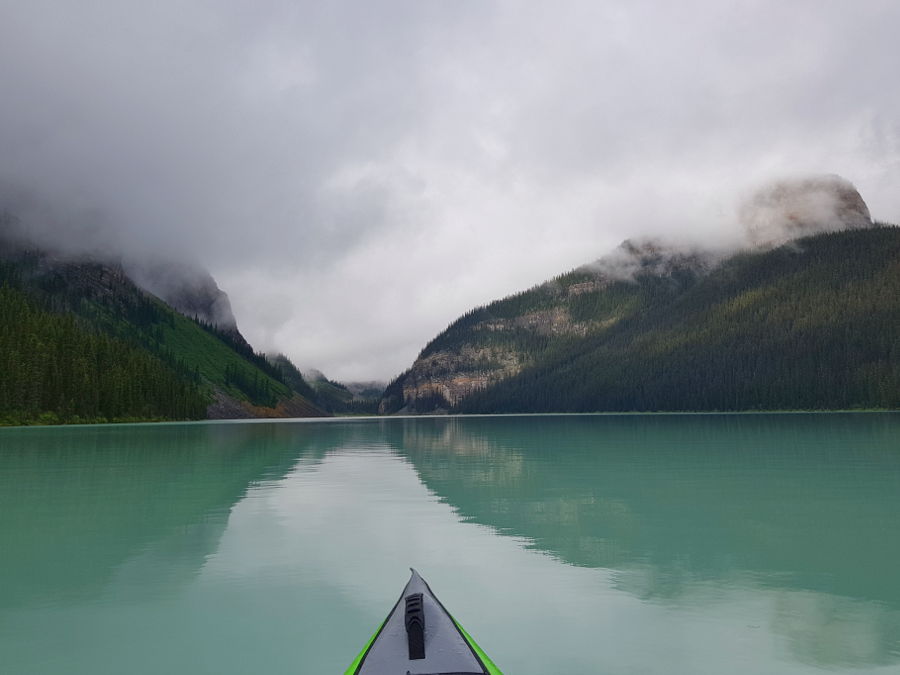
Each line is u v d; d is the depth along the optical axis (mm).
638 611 12820
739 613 12602
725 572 15469
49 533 20656
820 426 95625
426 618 9281
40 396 134125
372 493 29750
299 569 16203
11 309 162000
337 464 45188
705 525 21203
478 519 22812
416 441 78438
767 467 38344
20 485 32656
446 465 43844
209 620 12586
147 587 14719
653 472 36875
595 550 17891
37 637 11695
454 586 14680
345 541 19375
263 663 10625
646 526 21172
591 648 10977
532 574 15555
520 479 34500
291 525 21922
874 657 10453
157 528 21422
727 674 9930
